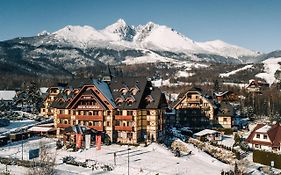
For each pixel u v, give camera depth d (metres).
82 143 87.81
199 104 124.81
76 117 96.75
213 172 69.25
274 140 85.31
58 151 83.44
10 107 164.00
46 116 140.50
